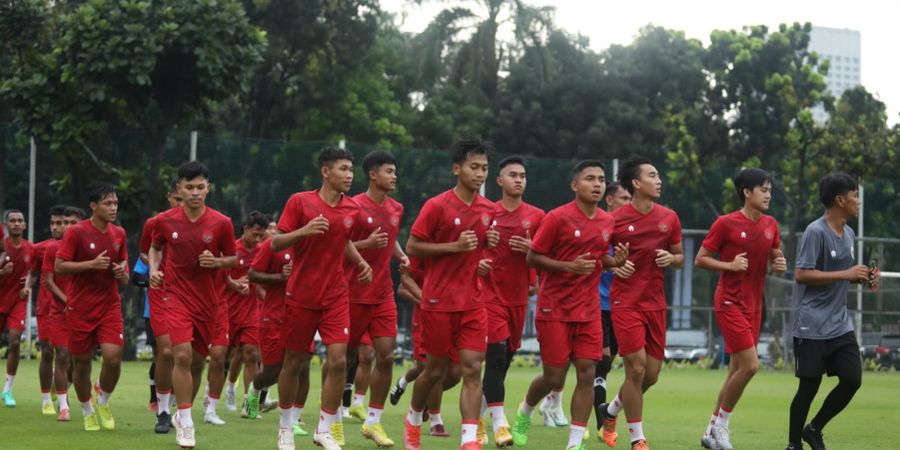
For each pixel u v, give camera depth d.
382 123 42.25
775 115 44.88
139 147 27.41
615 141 42.94
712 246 12.30
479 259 10.45
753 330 12.17
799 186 35.84
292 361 10.59
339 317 10.58
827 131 39.19
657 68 44.50
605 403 12.98
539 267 10.79
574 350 10.77
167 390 12.32
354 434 12.68
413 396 10.70
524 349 30.91
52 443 11.27
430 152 29.17
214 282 11.88
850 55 125.88
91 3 25.83
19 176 27.12
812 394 11.13
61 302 13.62
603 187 10.83
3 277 15.52
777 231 12.45
